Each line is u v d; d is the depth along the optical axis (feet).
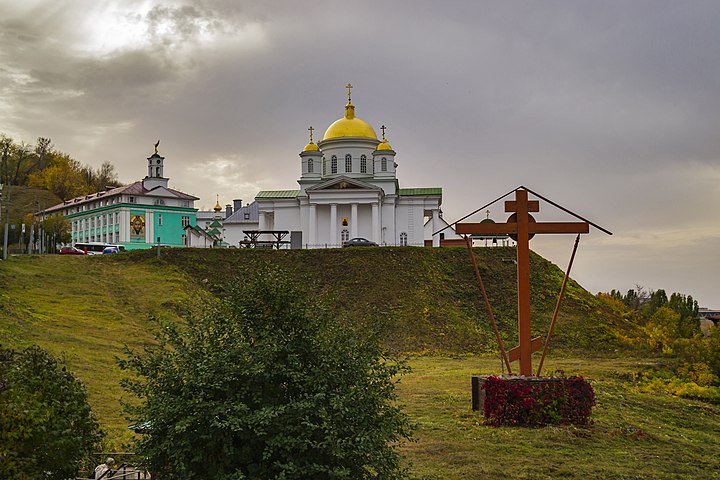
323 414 33.27
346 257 179.22
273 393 34.94
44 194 402.52
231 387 34.30
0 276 143.02
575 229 65.41
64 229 274.16
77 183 422.00
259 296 37.09
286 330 36.68
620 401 76.48
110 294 146.00
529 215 66.13
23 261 166.81
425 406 71.72
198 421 33.47
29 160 439.63
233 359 34.47
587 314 155.02
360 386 35.99
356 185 235.61
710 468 50.21
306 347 35.99
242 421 32.71
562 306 158.30
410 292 160.76
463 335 143.02
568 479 46.26
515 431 58.44
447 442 55.21
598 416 65.77
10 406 31.45
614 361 121.29
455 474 46.93
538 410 60.80
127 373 87.71
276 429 33.42
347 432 34.68
